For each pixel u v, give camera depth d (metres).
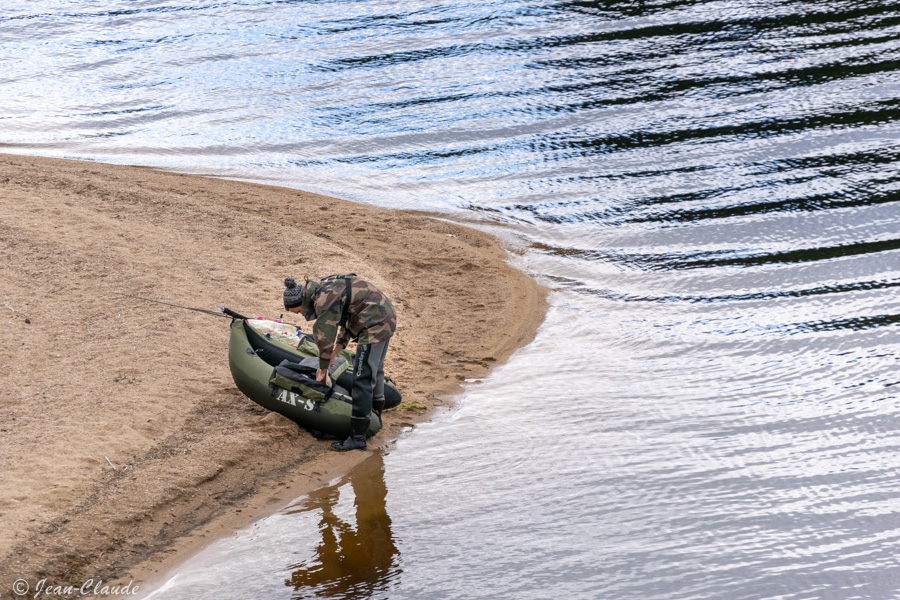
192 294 19.69
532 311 21.27
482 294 22.12
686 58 44.16
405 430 15.83
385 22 53.12
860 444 15.20
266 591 11.50
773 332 19.89
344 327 14.87
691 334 19.94
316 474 14.34
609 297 22.20
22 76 44.72
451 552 12.40
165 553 12.24
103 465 13.62
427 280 22.88
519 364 18.55
